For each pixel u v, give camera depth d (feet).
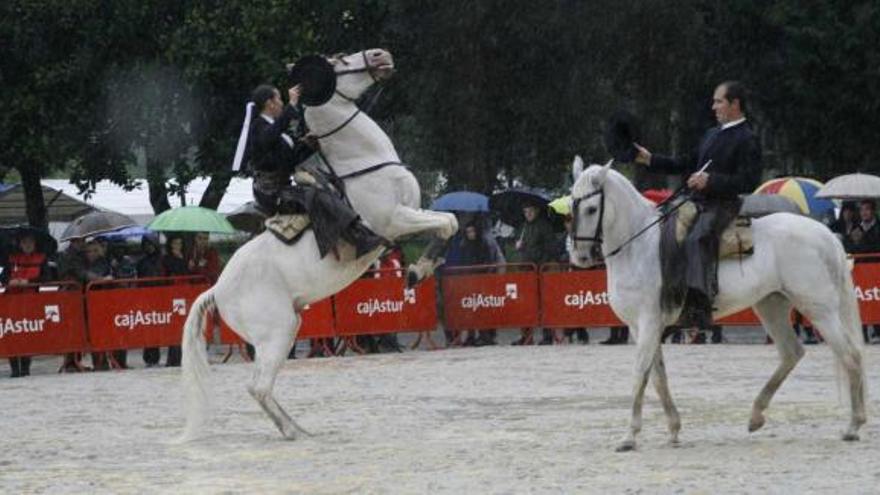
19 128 101.96
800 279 40.06
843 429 42.83
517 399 53.83
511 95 103.76
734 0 104.37
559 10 100.27
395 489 34.86
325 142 44.91
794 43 101.65
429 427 46.55
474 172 104.58
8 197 130.82
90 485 37.35
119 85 101.30
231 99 103.50
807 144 107.14
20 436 48.11
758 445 40.04
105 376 70.90
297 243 44.96
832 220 84.38
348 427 47.32
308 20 101.86
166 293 77.25
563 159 106.01
